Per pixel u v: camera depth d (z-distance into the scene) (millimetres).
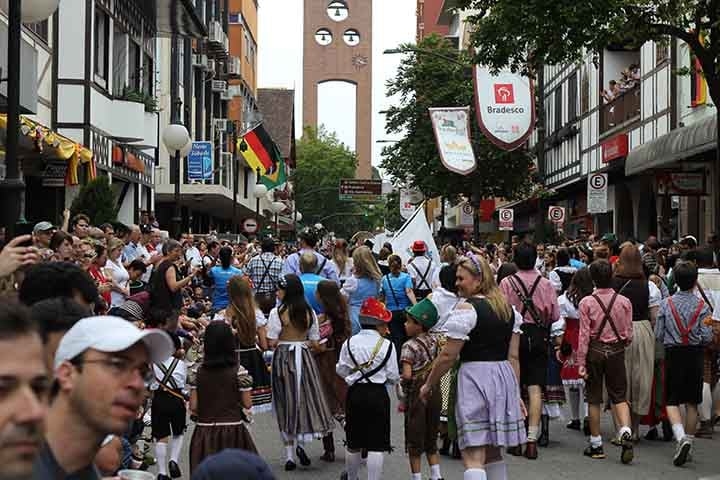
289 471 11055
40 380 2549
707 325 11367
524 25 18312
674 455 11766
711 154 24531
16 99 10016
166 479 9945
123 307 10625
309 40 132125
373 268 15312
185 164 48281
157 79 43531
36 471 3141
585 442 12586
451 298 11898
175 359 10047
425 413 9789
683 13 17828
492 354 8352
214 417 8625
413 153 47188
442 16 87375
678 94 29141
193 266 22438
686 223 29906
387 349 9719
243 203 56875
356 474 9914
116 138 29812
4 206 9984
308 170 115812
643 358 12188
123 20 30469
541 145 30328
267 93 98375
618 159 34375
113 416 3256
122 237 18188
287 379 11008
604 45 18312
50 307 3928
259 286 18266
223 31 58844
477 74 27953
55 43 26172
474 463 8297
